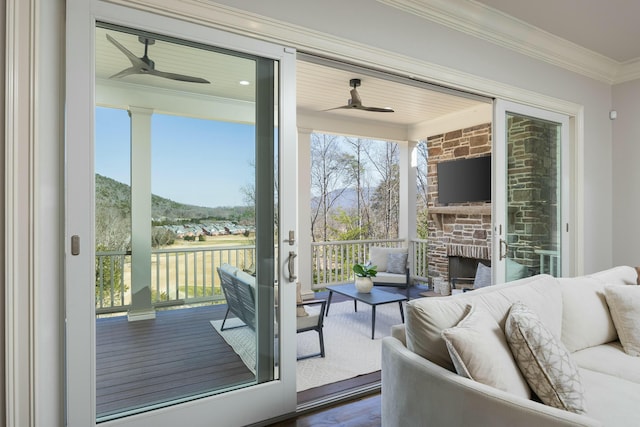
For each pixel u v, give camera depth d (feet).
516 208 11.37
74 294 5.51
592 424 3.48
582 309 7.17
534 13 10.04
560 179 12.62
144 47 6.17
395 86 13.69
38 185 5.21
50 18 5.44
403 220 21.16
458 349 4.66
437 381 4.67
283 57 7.34
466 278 17.67
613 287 7.44
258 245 7.24
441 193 18.47
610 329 7.34
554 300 6.74
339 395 8.05
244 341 7.06
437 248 18.93
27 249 5.11
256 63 7.16
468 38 10.13
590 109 13.48
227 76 6.90
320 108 16.61
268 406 7.10
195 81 6.61
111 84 5.90
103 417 5.81
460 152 17.62
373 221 28.58
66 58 5.46
